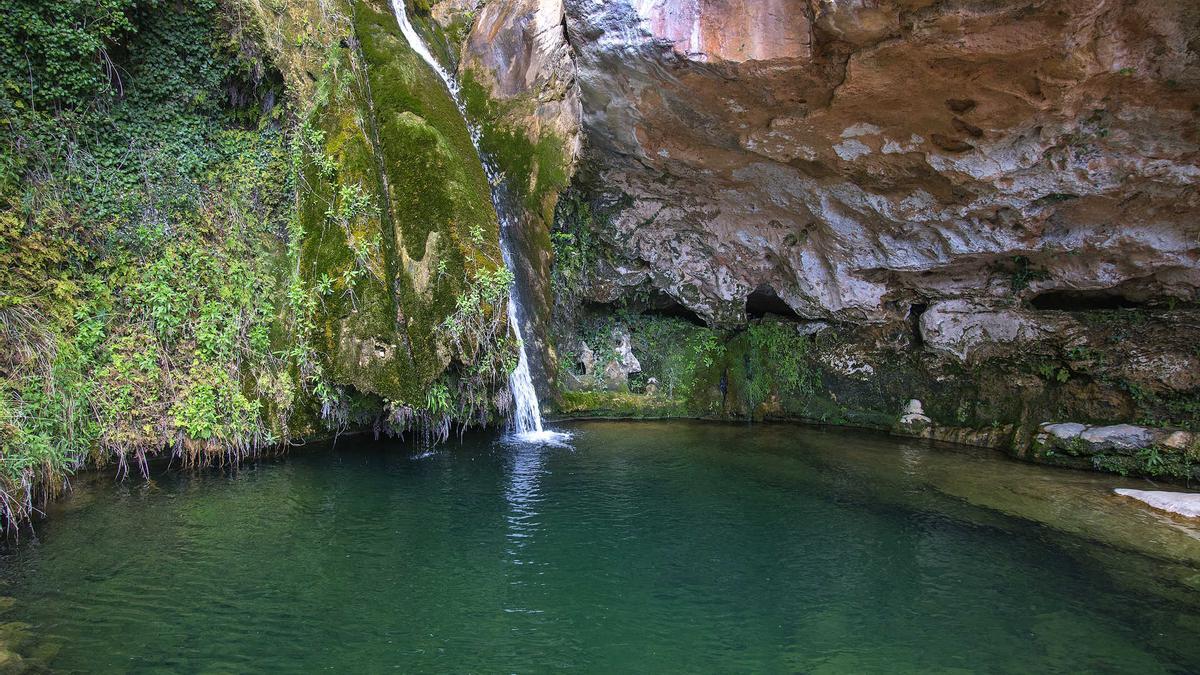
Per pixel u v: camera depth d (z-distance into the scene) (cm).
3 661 397
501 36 1098
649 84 844
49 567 520
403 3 1124
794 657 436
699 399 1159
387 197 868
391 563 548
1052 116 670
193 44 871
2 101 742
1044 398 934
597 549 588
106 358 735
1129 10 557
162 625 447
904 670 423
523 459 833
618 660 428
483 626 462
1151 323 870
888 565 569
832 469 835
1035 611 497
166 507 643
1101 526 657
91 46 787
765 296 1191
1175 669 425
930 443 990
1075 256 863
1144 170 701
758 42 714
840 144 818
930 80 670
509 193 1049
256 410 789
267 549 564
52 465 648
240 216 853
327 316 809
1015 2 550
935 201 854
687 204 1069
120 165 820
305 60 902
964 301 995
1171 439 798
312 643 434
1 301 671
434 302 827
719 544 605
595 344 1164
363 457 812
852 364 1109
